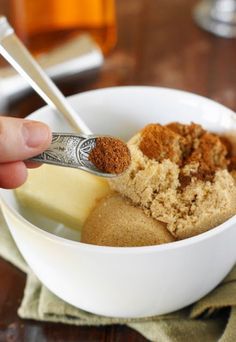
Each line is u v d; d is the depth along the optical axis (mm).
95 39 630
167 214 373
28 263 387
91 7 614
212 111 434
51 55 592
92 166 338
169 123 442
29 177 388
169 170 390
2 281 423
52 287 376
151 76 615
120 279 339
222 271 368
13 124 313
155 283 344
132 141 409
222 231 335
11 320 396
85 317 389
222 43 664
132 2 731
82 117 448
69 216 392
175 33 679
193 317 386
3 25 413
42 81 417
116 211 378
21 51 415
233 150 427
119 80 608
